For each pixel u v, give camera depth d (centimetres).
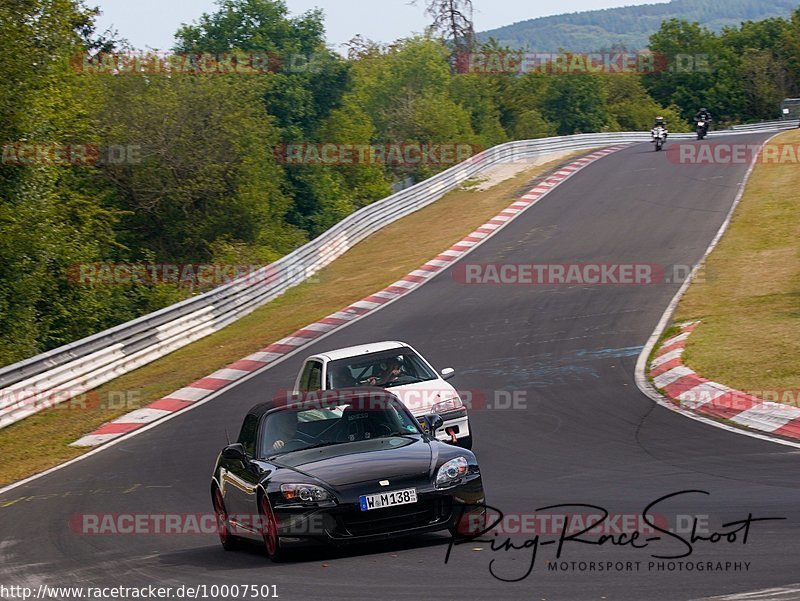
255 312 3319
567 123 10481
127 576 950
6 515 1460
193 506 1362
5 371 2225
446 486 906
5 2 3119
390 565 846
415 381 1498
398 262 3803
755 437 1348
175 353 2859
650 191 4462
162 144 4512
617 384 1831
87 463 1808
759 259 3000
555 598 691
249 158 4803
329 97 6469
